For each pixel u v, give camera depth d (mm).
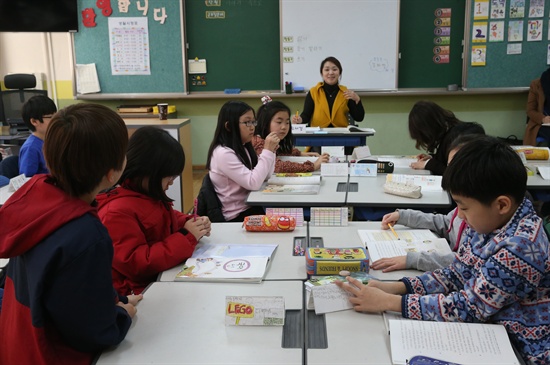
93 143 1090
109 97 5906
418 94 5762
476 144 1183
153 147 1629
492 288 1148
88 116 1100
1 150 4504
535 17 5441
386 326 1245
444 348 1130
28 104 3150
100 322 1113
